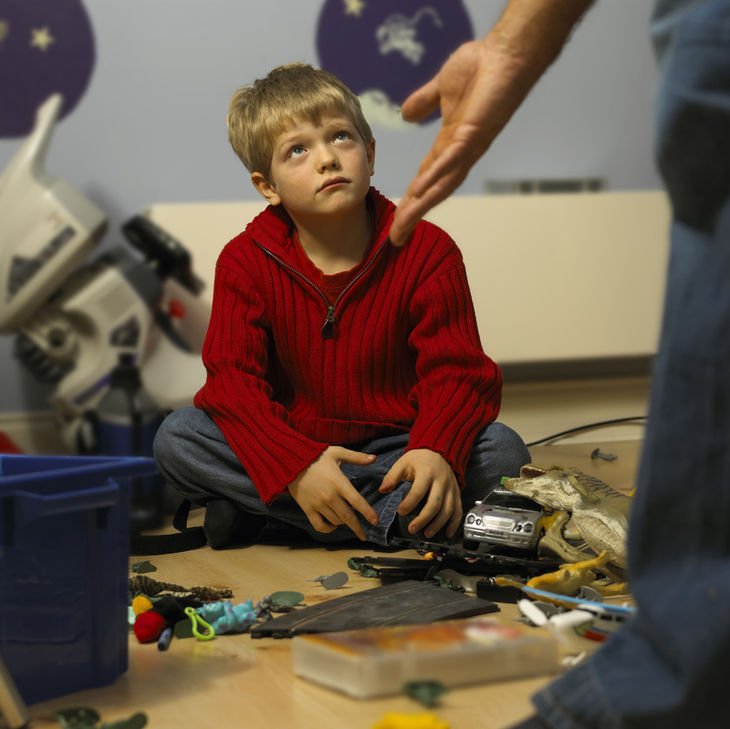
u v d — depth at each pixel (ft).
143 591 4.25
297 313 5.48
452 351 5.35
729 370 2.11
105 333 7.41
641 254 9.61
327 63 9.22
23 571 3.07
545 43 3.19
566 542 4.33
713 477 2.12
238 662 3.47
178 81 8.90
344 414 5.51
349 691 3.09
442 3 9.42
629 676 2.15
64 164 8.71
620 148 10.14
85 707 3.05
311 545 5.39
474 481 5.33
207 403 5.36
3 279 7.32
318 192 5.21
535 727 2.26
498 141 9.82
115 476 3.23
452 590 4.18
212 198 9.05
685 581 2.12
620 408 9.76
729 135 2.15
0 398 8.54
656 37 2.34
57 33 8.61
